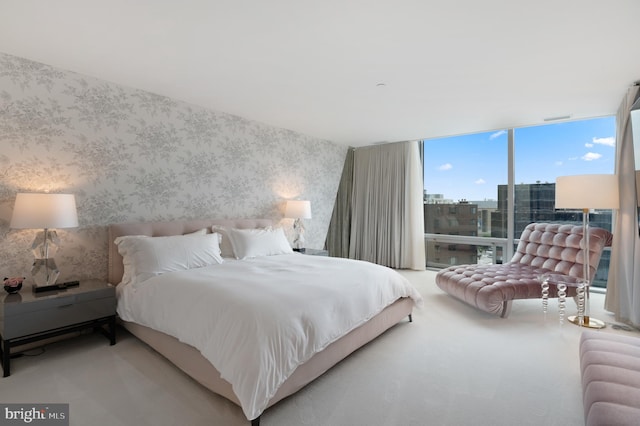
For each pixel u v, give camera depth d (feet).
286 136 15.57
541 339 8.95
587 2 5.85
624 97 10.61
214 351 5.92
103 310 8.48
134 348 8.41
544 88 10.07
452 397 6.26
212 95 10.89
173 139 11.37
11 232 8.27
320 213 18.19
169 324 7.22
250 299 6.38
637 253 9.59
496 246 16.16
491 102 11.42
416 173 18.12
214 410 5.86
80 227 9.48
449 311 11.35
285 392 5.83
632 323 9.75
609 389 4.47
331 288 7.53
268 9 6.16
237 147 13.47
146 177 10.78
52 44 7.52
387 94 10.69
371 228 19.52
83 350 8.27
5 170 8.08
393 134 16.57
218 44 7.51
